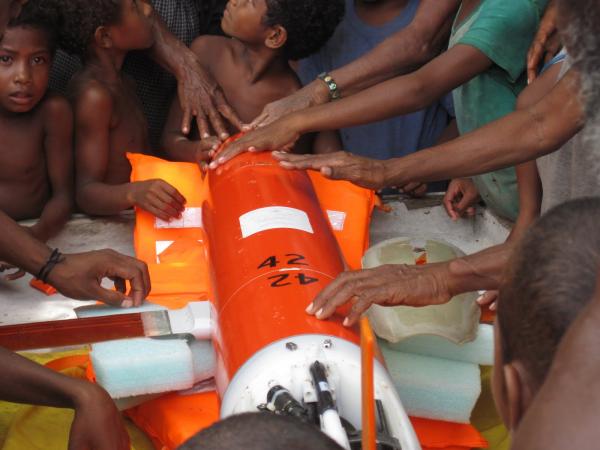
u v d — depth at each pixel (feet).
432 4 9.12
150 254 8.60
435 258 7.61
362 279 6.13
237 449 2.83
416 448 5.16
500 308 3.33
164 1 10.73
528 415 2.58
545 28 8.14
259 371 5.45
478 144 6.66
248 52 10.02
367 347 4.25
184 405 6.96
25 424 7.18
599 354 2.54
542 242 3.19
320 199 8.75
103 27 9.34
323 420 4.81
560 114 6.39
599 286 2.66
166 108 10.91
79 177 9.57
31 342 6.92
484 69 8.42
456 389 6.66
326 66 11.09
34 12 8.75
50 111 9.29
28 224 9.52
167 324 6.93
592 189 6.47
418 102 8.25
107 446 6.02
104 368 6.64
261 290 6.25
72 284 7.36
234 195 7.57
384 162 7.02
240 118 10.07
